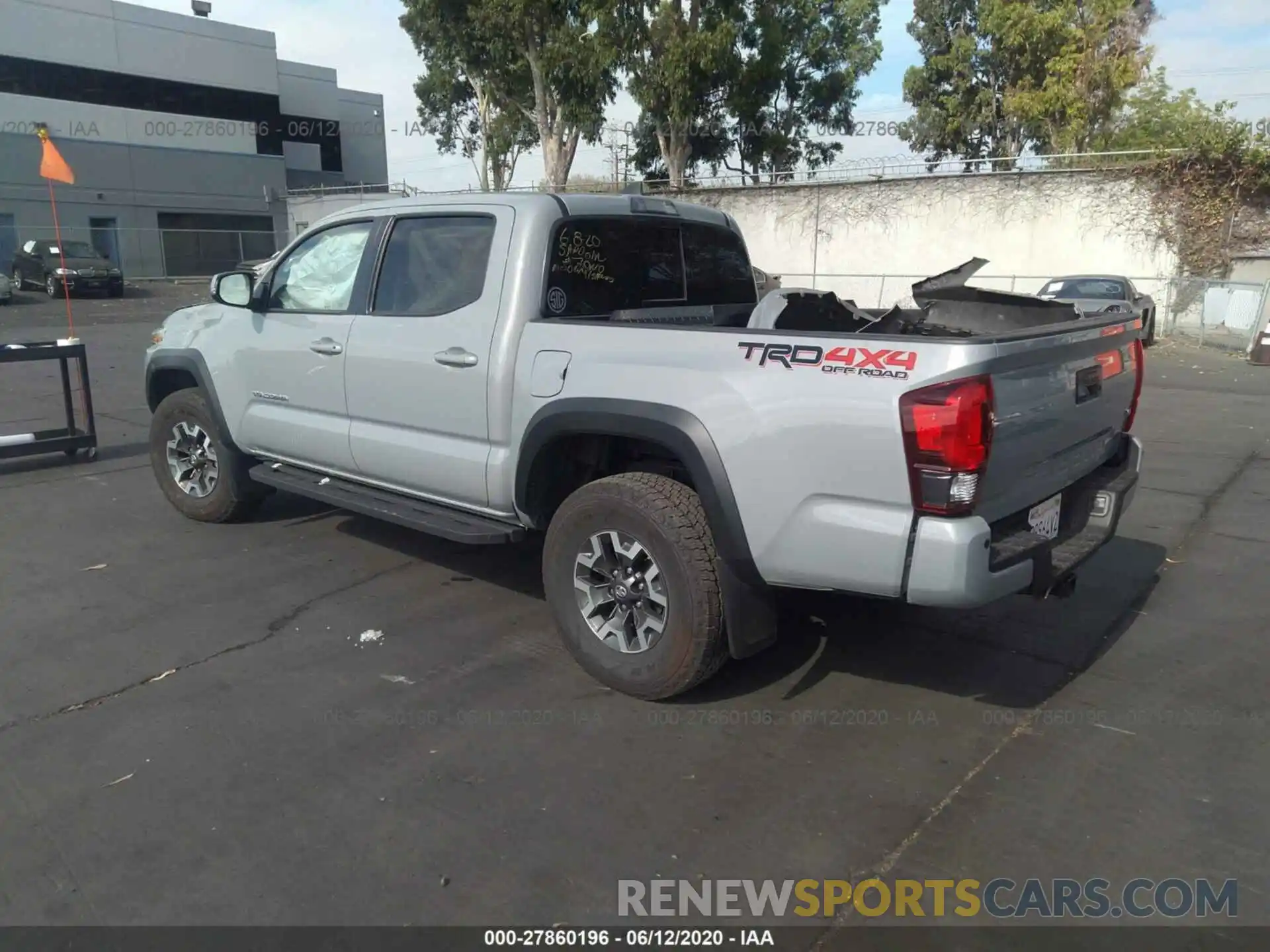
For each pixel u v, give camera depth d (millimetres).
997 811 3092
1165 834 2977
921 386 3025
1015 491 3367
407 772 3311
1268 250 21000
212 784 3240
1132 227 22000
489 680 4004
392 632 4480
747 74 23125
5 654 4234
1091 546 3773
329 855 2863
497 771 3318
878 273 25078
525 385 4000
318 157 43906
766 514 3361
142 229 34906
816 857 2863
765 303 4078
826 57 33344
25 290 28984
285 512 6402
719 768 3338
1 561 5441
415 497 4715
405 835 2961
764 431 3320
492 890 2715
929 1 34938
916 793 3189
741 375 3393
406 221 4629
